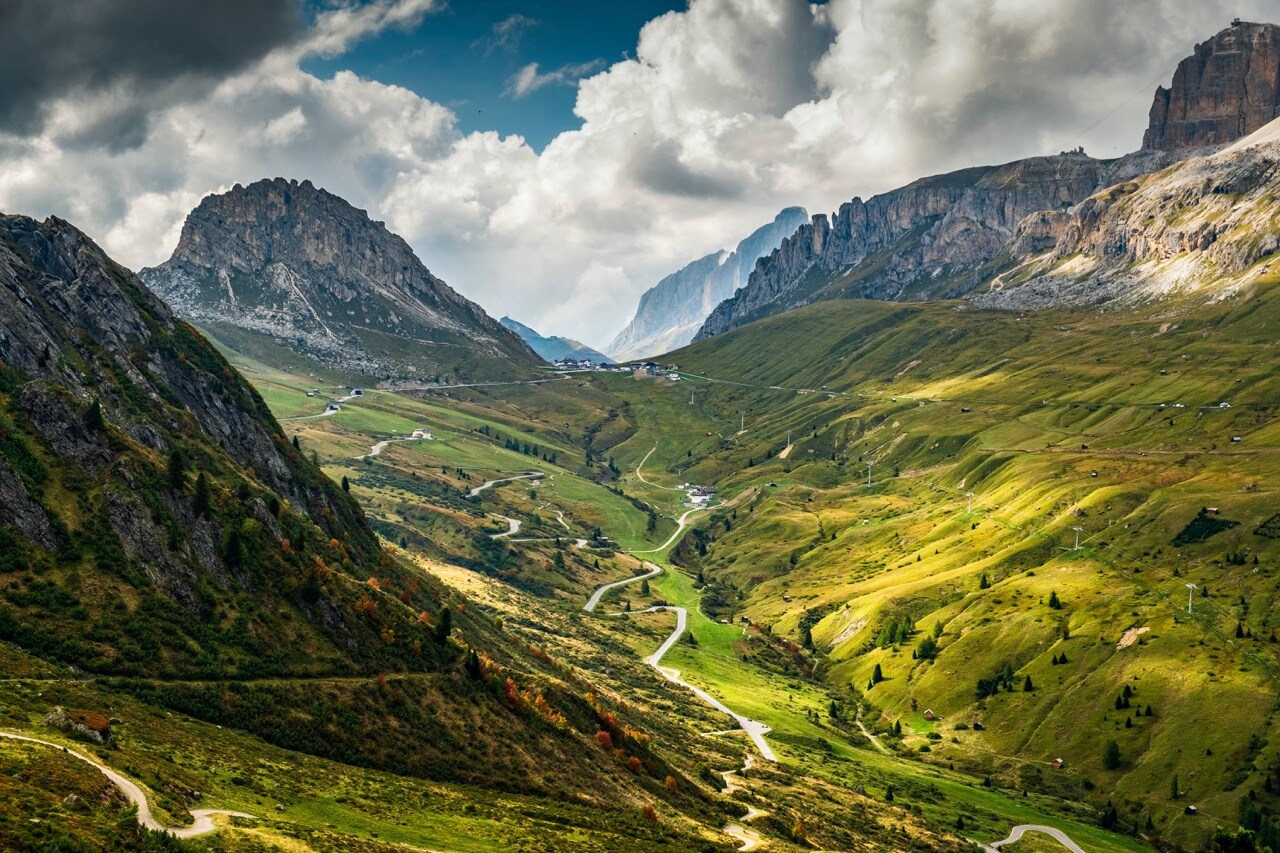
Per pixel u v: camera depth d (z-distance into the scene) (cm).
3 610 12700
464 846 11038
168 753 10525
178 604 14738
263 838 8644
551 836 12681
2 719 9475
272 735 13250
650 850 13388
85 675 12450
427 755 14875
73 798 7669
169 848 7494
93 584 13938
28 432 15525
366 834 10312
